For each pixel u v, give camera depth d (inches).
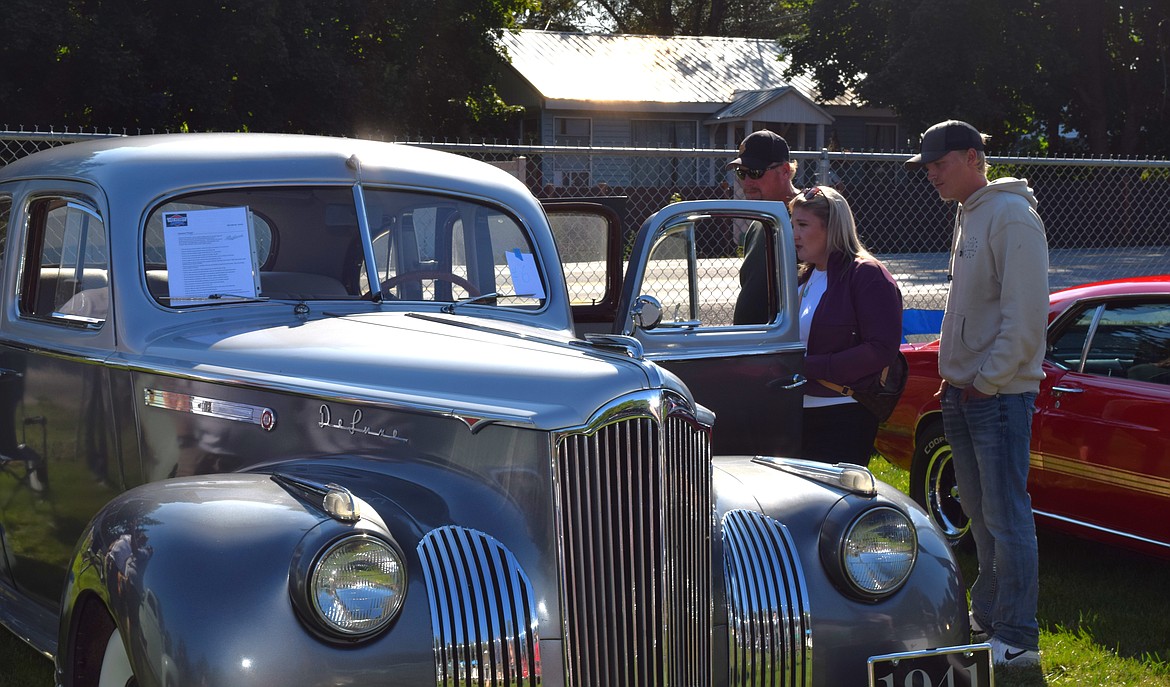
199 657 98.0
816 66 1305.4
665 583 112.3
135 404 141.1
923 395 242.2
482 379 119.0
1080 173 804.6
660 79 1342.3
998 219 162.4
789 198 200.8
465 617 107.6
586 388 112.7
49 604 163.0
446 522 115.8
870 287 175.0
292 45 932.0
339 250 152.4
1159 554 200.5
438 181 161.2
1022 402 165.2
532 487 112.2
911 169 175.0
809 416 185.3
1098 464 208.1
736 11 2098.9
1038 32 1177.4
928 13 1127.0
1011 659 166.9
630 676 111.6
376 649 103.4
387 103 1033.5
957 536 233.1
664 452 113.3
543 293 165.3
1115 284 221.0
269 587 101.2
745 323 180.4
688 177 1299.2
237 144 157.2
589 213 186.9
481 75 1179.9
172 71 857.5
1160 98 1305.4
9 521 169.9
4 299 166.9
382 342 132.3
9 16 765.9
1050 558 231.8
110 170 150.0
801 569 124.2
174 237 146.9
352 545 102.5
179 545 104.3
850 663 122.3
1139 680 167.5
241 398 131.8
